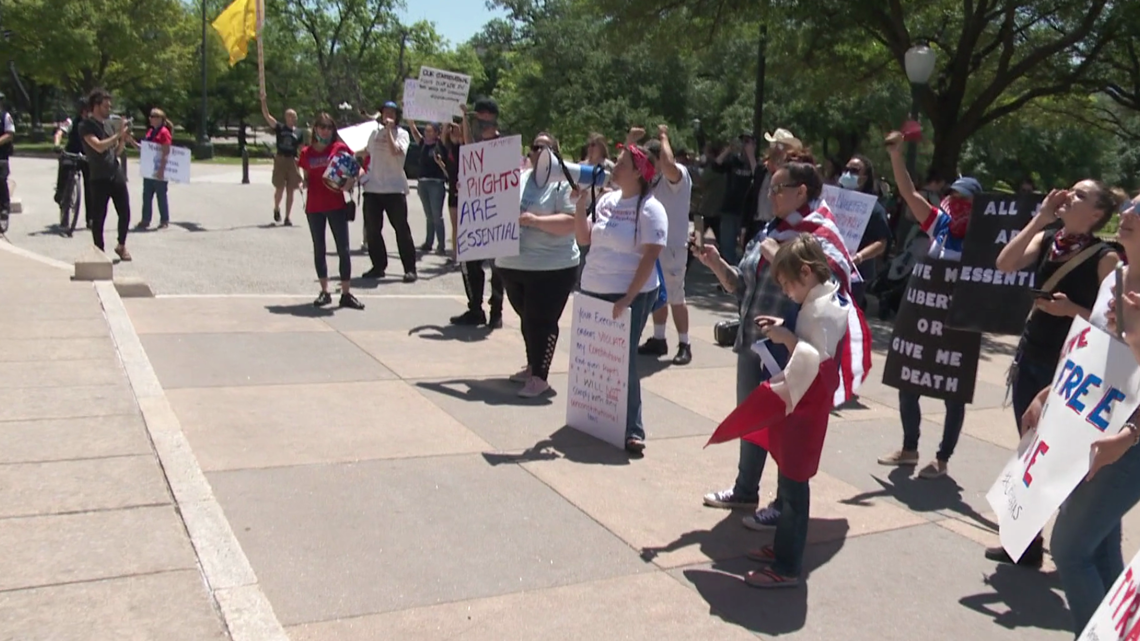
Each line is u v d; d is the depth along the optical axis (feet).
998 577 14.83
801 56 61.26
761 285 15.33
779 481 13.87
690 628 12.56
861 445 21.16
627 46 61.52
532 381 22.56
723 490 17.28
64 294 28.45
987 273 17.19
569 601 13.03
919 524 16.76
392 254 45.01
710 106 116.57
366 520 15.01
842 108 101.09
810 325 13.30
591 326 19.52
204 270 36.70
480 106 26.55
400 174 36.58
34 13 141.08
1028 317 15.49
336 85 172.96
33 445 16.38
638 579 13.83
